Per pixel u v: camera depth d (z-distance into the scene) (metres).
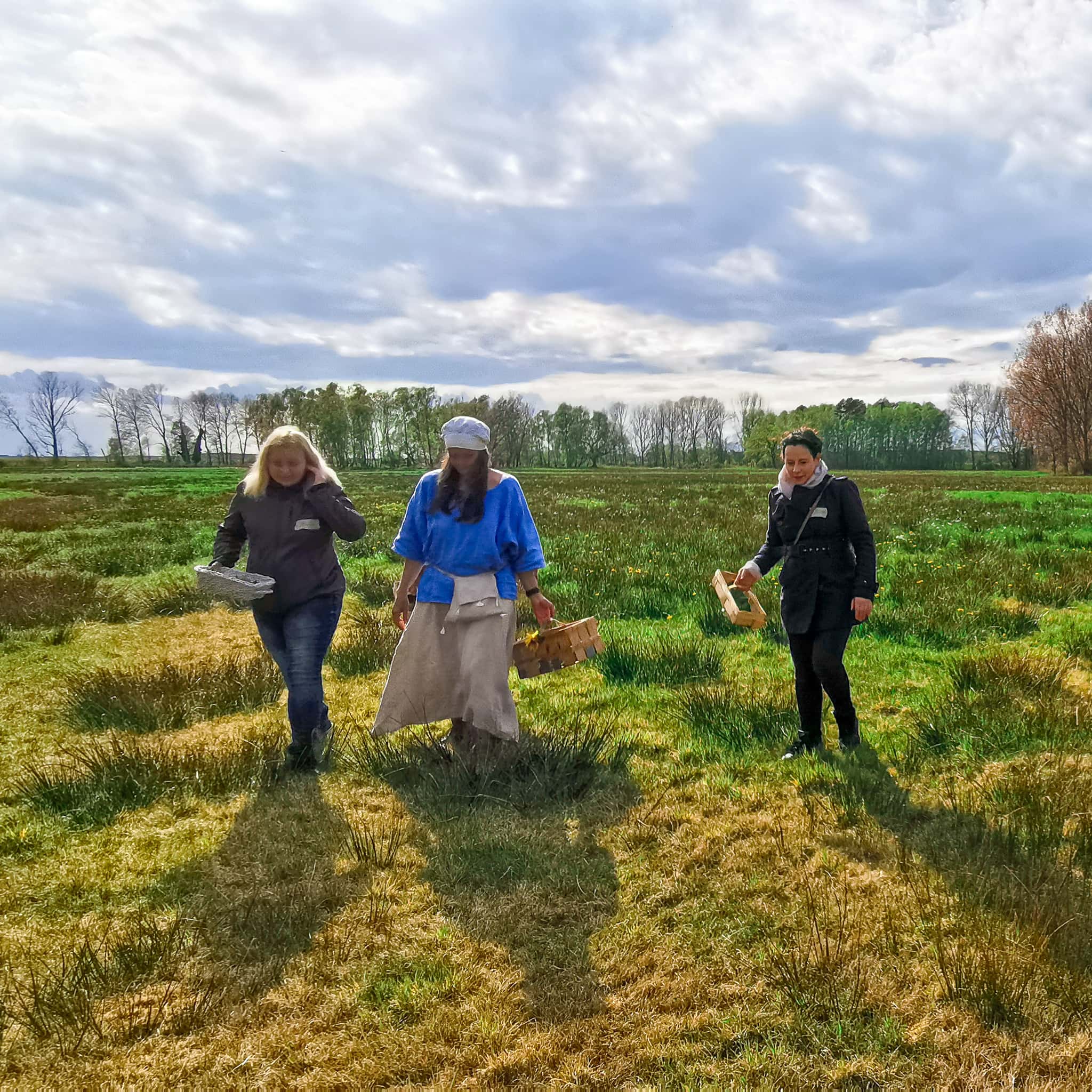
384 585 8.08
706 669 5.10
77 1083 1.87
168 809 3.32
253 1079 1.88
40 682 5.22
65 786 3.40
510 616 3.62
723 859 2.85
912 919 2.45
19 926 2.52
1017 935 2.32
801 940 2.36
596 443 137.38
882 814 3.13
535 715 4.39
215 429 136.62
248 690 4.75
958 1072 1.85
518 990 2.18
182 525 15.87
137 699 4.51
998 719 3.98
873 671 5.05
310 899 2.61
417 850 2.96
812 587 3.65
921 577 7.92
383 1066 1.90
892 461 129.75
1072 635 5.76
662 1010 2.10
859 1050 1.93
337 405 117.12
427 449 122.12
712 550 10.10
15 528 16.12
